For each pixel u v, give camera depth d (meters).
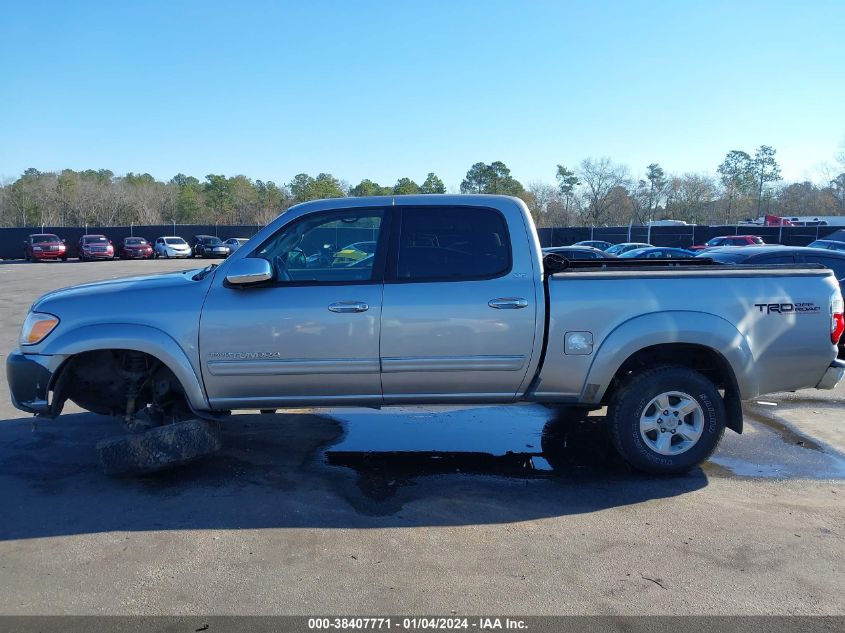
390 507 4.28
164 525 3.98
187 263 37.31
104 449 4.49
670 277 4.64
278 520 4.06
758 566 3.52
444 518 4.12
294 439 5.69
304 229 4.66
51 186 73.06
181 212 77.00
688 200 67.56
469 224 4.65
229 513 4.16
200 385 4.57
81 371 4.86
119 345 4.44
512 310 4.51
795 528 3.99
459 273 4.59
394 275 4.57
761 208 73.31
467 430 6.01
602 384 4.62
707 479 4.81
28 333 4.55
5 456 5.16
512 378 4.63
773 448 5.52
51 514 4.13
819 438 5.79
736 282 4.67
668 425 4.74
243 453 5.31
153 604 3.13
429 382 4.61
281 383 4.57
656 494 4.52
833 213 67.69
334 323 4.47
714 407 4.70
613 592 3.25
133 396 4.88
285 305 4.48
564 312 4.54
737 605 3.14
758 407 6.83
